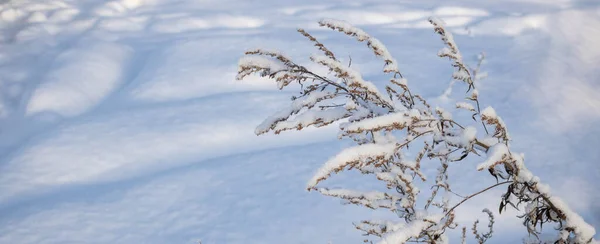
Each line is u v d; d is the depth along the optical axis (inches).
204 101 252.2
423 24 385.4
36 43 389.4
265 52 68.2
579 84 241.9
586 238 57.1
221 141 213.2
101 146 215.8
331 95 67.6
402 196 66.2
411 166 64.0
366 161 54.2
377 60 300.0
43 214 168.1
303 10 435.5
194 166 190.5
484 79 252.5
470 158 171.3
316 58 62.6
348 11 421.7
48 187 189.9
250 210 157.6
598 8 387.5
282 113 67.2
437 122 57.0
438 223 61.0
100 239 154.3
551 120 203.8
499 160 52.6
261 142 207.6
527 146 185.3
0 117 276.5
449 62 289.1
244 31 382.0
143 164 201.0
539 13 375.2
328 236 141.3
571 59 282.5
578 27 345.7
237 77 68.9
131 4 475.5
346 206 152.7
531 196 57.9
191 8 456.8
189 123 229.1
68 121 247.3
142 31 406.6
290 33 367.9
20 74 334.6
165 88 281.1
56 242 153.9
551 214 60.4
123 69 331.3
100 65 328.8
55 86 296.8
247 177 176.9
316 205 155.3
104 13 452.1
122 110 253.9
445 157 63.2
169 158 203.8
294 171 176.9
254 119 229.1
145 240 151.8
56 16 444.5
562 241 60.1
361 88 64.1
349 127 55.1
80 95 290.4
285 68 67.4
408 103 64.3
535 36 327.0
